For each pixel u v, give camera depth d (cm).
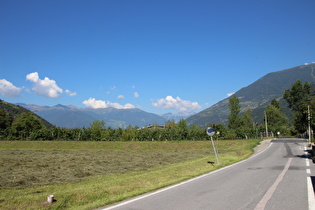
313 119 2217
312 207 705
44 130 6788
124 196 891
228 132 7281
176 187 1049
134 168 2041
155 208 734
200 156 3148
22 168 2045
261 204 741
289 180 1123
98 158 2962
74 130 7031
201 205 749
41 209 747
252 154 2675
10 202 789
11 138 6700
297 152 2731
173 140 6669
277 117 10206
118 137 7088
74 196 887
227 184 1076
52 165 2258
